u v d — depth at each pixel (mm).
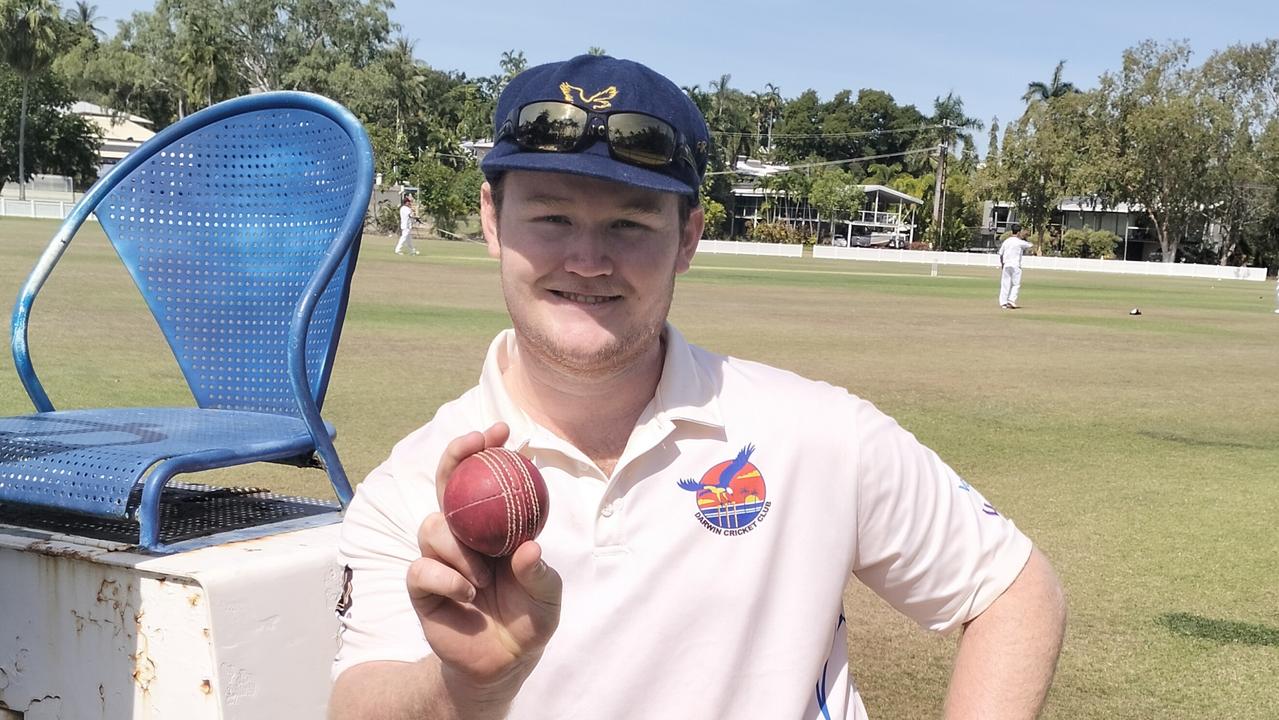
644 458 1692
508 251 1698
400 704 1430
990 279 42719
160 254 2881
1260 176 68625
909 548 1767
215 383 2924
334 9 88125
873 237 94125
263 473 5875
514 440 1702
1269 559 5223
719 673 1664
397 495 1736
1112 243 76250
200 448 2371
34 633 2250
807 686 1705
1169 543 5453
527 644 1238
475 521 1183
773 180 91750
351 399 8398
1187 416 9695
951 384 11000
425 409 8039
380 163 69250
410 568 1228
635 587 1659
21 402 7309
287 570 2186
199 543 2289
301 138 2805
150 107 95000
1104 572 4949
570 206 1642
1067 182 74062
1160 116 68250
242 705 2102
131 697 2146
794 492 1715
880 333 16250
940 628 1834
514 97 1685
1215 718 3455
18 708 2275
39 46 70688
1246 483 6926
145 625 2117
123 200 2873
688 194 1662
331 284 2709
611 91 1619
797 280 32531
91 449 2354
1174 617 4375
